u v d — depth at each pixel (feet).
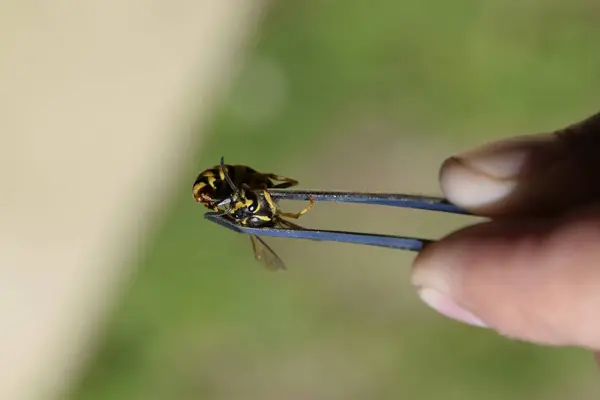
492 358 1.68
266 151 1.65
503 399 1.67
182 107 1.61
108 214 1.56
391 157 1.67
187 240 1.62
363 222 1.62
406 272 1.67
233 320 1.64
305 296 1.64
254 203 1.01
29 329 1.49
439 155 1.68
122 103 1.56
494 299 0.96
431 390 1.66
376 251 1.66
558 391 1.69
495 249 0.97
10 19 1.47
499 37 1.73
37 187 1.49
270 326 1.64
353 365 1.65
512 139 1.03
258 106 1.66
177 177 1.61
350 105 1.69
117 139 1.55
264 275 1.64
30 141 1.49
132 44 1.57
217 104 1.64
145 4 1.59
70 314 1.54
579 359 1.70
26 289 1.49
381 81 1.70
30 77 1.48
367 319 1.66
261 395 1.62
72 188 1.52
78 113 1.53
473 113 1.70
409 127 1.69
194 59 1.63
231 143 1.64
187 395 1.61
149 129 1.58
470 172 1.02
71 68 1.52
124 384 1.59
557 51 1.73
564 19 1.74
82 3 1.54
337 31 1.70
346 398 1.64
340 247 1.65
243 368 1.63
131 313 1.60
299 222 1.60
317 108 1.68
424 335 1.67
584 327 0.95
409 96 1.70
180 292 1.62
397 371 1.66
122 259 1.58
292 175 1.64
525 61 1.73
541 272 0.95
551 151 1.02
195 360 1.62
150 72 1.59
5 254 1.47
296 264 1.64
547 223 0.96
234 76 1.65
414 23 1.71
